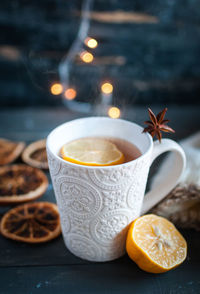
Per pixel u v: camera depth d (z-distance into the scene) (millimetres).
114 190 288
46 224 372
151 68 725
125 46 699
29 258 342
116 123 348
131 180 291
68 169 282
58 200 314
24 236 357
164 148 314
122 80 727
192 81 743
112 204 297
